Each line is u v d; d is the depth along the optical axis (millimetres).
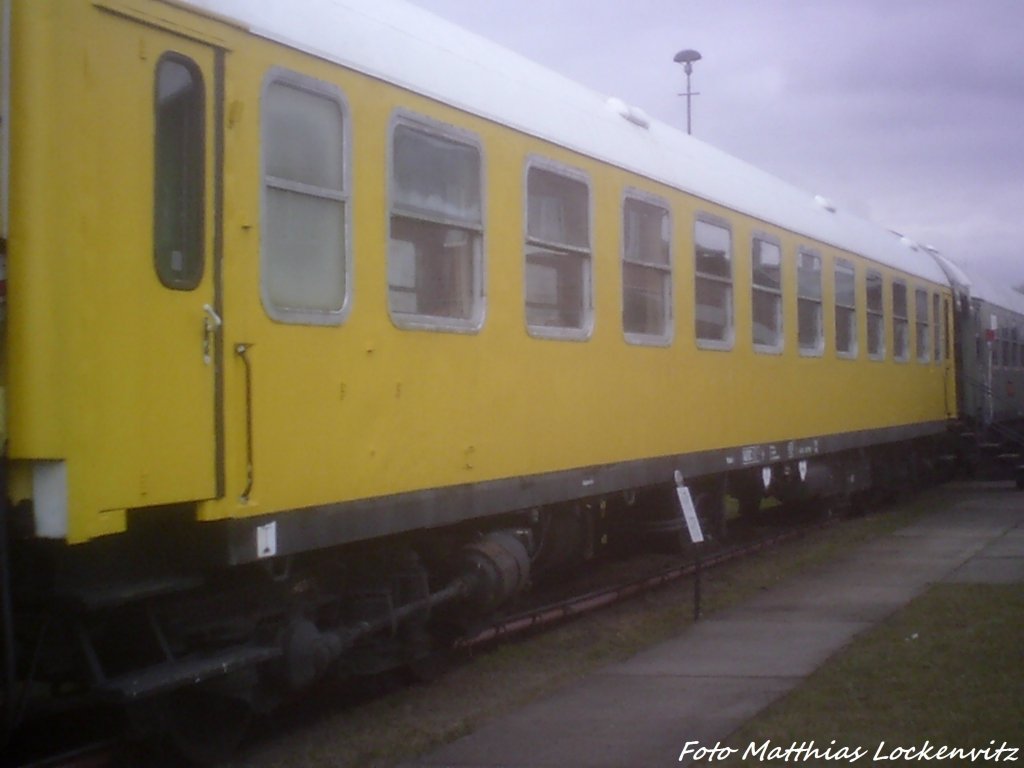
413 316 6699
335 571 6562
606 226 8820
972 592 9961
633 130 9719
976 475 21391
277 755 6016
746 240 11367
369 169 6387
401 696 7137
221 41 5457
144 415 5023
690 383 10094
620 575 11023
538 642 8445
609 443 8773
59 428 4656
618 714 6531
